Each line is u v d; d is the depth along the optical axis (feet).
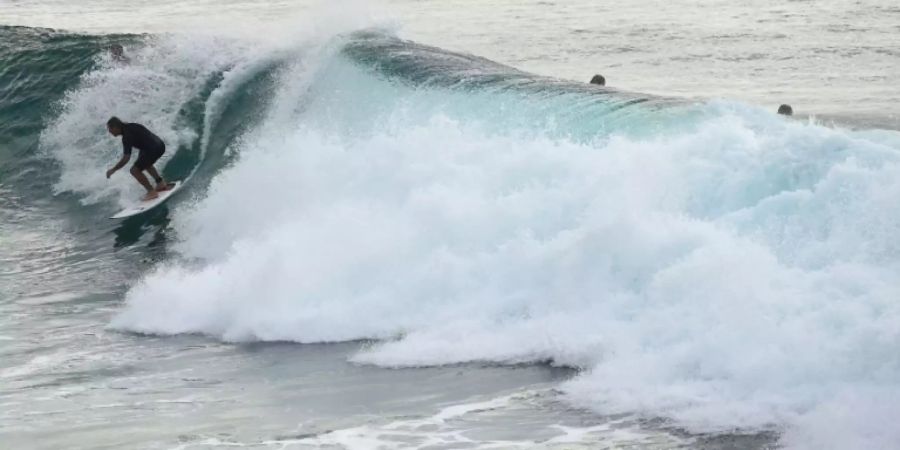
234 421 106.83
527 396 106.11
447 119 163.84
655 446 91.61
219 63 233.35
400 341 125.90
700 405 97.71
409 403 107.86
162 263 180.34
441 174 152.05
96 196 221.46
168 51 243.40
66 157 235.81
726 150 126.62
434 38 438.81
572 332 117.29
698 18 464.65
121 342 138.82
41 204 223.51
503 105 164.96
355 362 122.01
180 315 144.25
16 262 188.24
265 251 149.69
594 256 123.13
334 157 170.60
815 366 97.19
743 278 109.60
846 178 113.60
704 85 322.55
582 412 100.68
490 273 131.23
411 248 139.74
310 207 165.78
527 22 472.85
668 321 110.83
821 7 481.05
